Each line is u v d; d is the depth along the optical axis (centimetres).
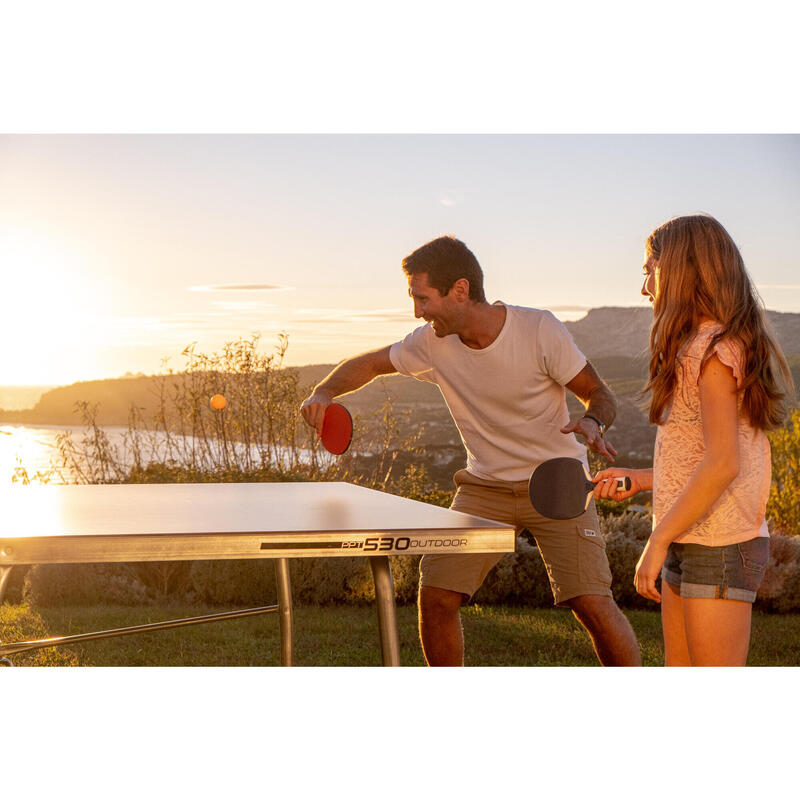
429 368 333
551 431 319
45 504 265
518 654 462
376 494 299
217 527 207
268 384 748
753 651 474
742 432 223
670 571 241
